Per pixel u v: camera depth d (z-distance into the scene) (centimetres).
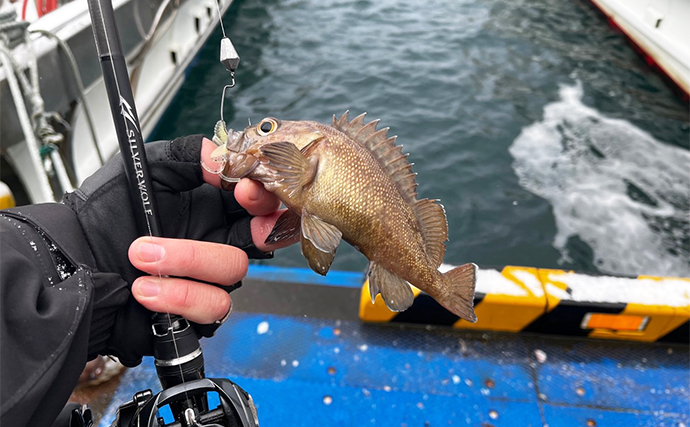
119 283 25
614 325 67
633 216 140
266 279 77
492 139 175
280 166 26
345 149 28
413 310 68
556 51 246
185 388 25
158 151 29
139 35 157
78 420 30
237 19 262
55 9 134
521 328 69
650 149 171
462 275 30
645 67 234
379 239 28
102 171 28
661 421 59
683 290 68
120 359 29
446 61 232
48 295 20
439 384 63
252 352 66
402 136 177
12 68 90
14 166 104
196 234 30
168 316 25
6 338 18
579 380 64
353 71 219
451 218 141
